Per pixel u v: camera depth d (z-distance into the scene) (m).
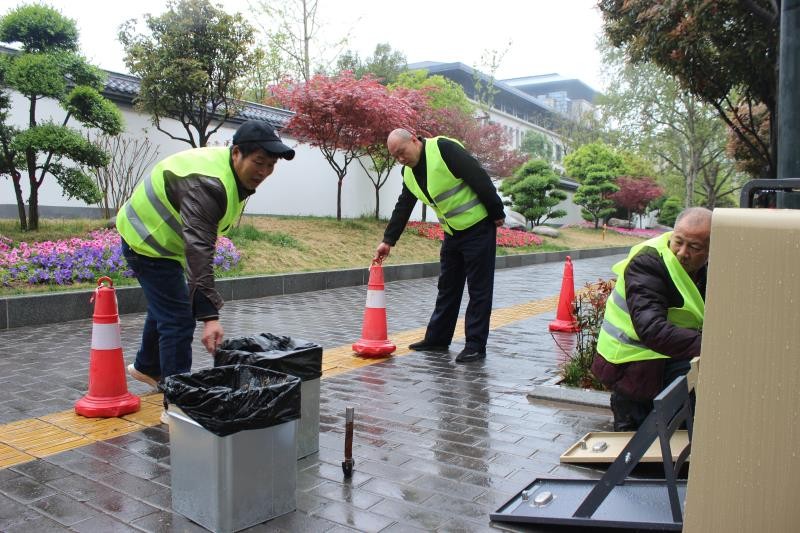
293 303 9.08
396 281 12.24
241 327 7.15
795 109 4.38
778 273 1.59
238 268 10.02
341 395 4.50
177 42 10.84
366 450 3.47
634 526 2.42
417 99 15.68
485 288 5.61
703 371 1.71
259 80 21.67
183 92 10.97
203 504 2.59
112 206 12.64
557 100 69.69
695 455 1.74
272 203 16.08
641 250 3.27
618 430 3.59
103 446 3.46
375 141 14.21
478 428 3.86
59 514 2.70
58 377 4.86
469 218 5.48
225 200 3.36
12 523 2.61
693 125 26.22
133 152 13.00
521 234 20.69
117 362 4.00
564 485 2.93
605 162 34.06
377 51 30.84
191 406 2.53
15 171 9.10
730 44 9.03
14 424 3.79
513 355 5.89
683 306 3.19
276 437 2.66
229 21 11.16
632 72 25.59
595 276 14.44
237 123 15.14
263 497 2.63
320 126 13.58
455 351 6.04
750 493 1.66
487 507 2.82
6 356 5.49
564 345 6.38
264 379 2.88
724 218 1.67
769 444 1.63
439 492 2.96
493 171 23.28
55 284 7.61
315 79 13.59
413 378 5.00
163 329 3.91
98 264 8.16
